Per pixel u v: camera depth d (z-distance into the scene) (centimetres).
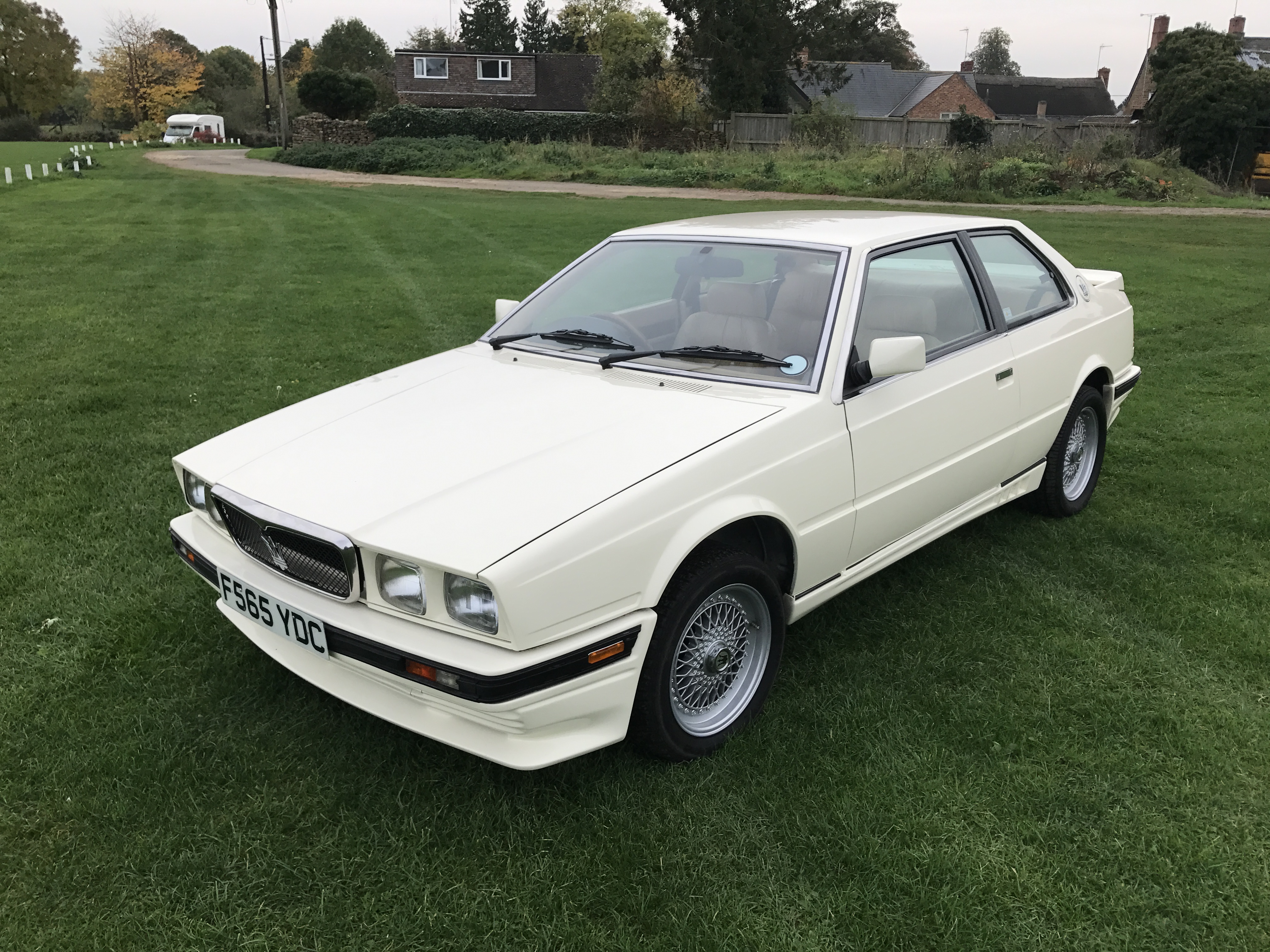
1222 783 268
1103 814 255
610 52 6247
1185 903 225
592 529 236
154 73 7519
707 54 3866
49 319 933
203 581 390
